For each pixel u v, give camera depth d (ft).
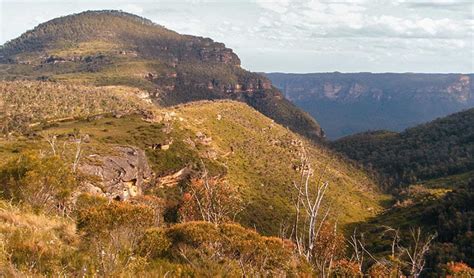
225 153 354.33
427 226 258.98
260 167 364.79
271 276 41.75
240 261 39.50
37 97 380.78
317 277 43.68
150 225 48.49
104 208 42.27
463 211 240.12
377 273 43.75
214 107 473.67
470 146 560.20
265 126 494.59
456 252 168.55
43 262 34.76
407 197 419.33
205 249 43.39
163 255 42.98
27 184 68.95
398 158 585.22
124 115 324.80
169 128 304.71
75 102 398.21
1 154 153.58
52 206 71.00
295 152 424.46
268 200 299.99
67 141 206.18
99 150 183.62
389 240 151.94
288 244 46.37
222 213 89.51
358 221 326.44
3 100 351.87
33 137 226.79
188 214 94.07
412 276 41.65
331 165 495.00
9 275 29.99
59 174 76.79
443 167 513.04
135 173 183.11
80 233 42.52
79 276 31.65
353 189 434.30
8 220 45.62
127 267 35.45
